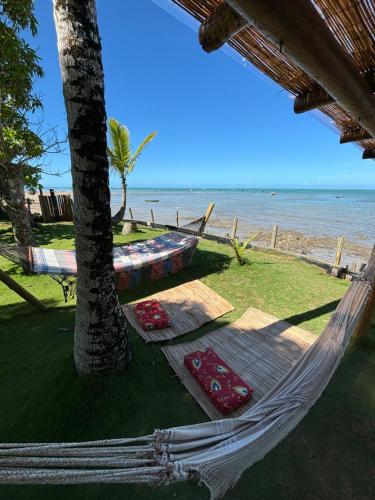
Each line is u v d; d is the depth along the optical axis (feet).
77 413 6.72
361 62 4.10
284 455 6.02
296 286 15.80
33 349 9.67
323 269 18.76
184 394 7.80
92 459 2.99
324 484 5.48
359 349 9.62
